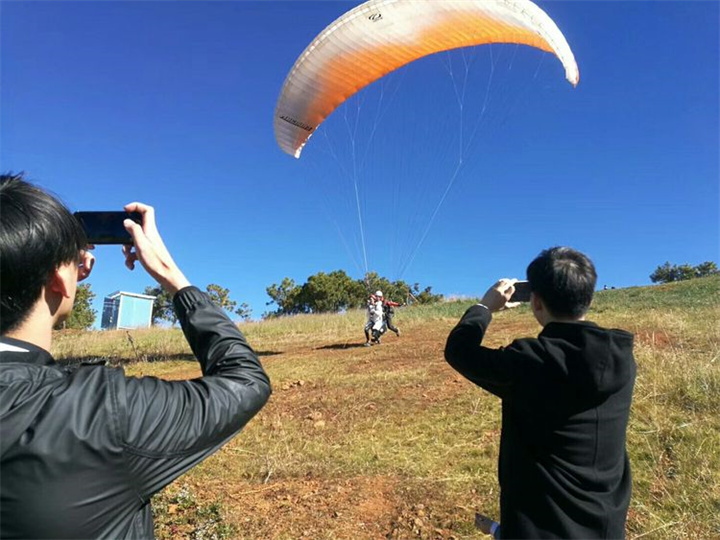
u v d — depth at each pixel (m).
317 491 4.35
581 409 1.79
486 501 4.06
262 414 6.60
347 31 6.92
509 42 6.82
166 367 10.62
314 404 6.85
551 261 1.96
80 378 1.03
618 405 1.84
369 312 12.21
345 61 7.30
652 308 12.97
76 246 1.16
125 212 1.35
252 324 18.67
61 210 1.13
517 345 1.90
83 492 0.94
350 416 6.29
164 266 1.30
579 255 1.97
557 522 1.73
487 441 5.19
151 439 1.01
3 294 1.03
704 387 5.74
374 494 4.27
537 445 1.82
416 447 5.20
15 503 0.92
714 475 4.15
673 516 3.72
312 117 8.09
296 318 19.62
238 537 3.62
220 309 1.33
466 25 6.62
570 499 1.74
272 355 11.60
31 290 1.05
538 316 2.05
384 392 7.11
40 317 1.10
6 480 0.92
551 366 1.80
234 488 4.44
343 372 8.70
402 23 6.74
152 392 1.07
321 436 5.70
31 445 0.93
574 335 1.85
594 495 1.75
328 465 4.87
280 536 3.63
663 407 5.51
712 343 7.84
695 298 13.73
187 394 1.11
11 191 1.09
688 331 9.01
